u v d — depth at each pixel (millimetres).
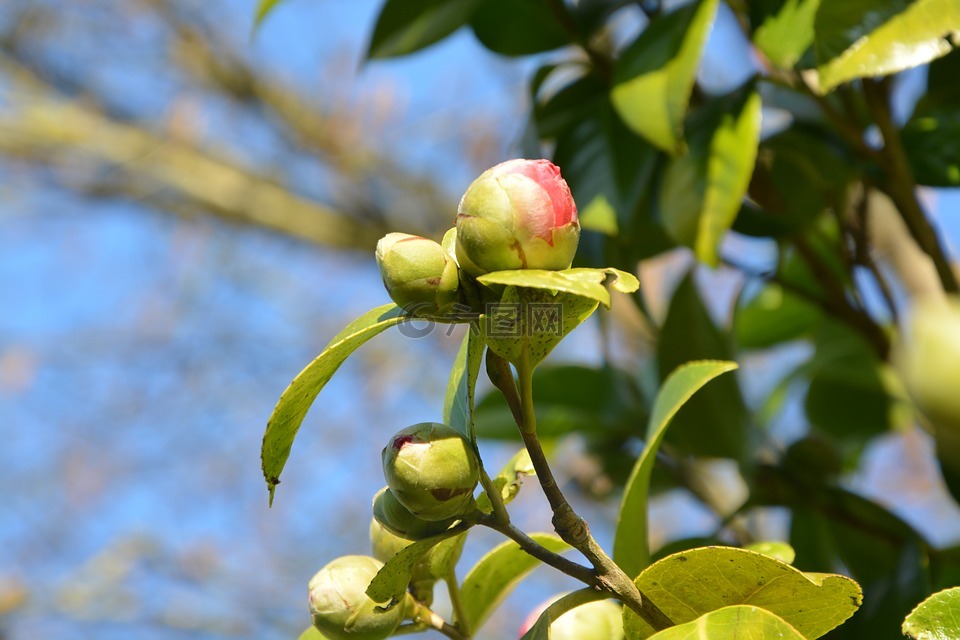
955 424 491
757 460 769
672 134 699
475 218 540
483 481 558
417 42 815
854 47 631
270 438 561
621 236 737
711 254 704
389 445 555
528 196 538
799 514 756
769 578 560
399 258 545
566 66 799
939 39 627
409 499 551
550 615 564
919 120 731
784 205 783
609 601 619
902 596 677
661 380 801
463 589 626
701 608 568
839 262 839
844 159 749
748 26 743
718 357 790
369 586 561
